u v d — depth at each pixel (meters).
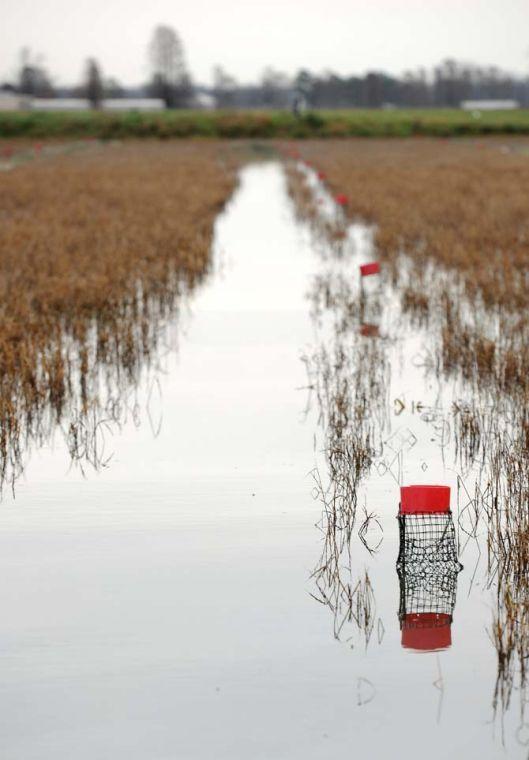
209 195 92.56
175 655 16.14
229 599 18.09
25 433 28.42
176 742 13.95
